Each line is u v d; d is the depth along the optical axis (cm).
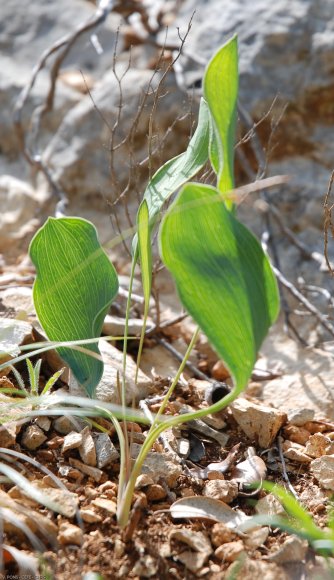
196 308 41
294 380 58
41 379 53
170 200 58
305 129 69
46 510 46
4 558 44
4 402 49
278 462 51
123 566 44
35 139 70
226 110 42
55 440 49
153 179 48
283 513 47
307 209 67
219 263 41
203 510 47
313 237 67
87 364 49
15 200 73
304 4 71
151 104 70
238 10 73
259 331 42
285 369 59
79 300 48
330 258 65
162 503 47
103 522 45
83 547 44
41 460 49
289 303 64
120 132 71
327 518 47
